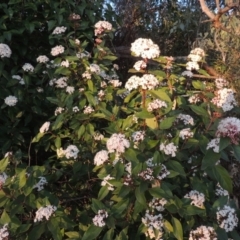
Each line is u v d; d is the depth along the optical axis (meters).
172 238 1.88
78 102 2.84
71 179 2.50
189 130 2.07
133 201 1.93
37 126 3.26
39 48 3.56
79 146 2.65
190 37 4.30
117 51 4.07
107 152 2.04
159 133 2.06
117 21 3.98
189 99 2.55
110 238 1.81
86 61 2.92
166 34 4.50
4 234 1.83
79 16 3.48
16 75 3.19
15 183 1.95
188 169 2.20
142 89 2.19
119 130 2.17
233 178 2.96
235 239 1.94
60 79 2.92
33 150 3.24
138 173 1.78
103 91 2.85
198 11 4.21
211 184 2.18
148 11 4.53
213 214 1.95
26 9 3.43
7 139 3.11
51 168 2.59
